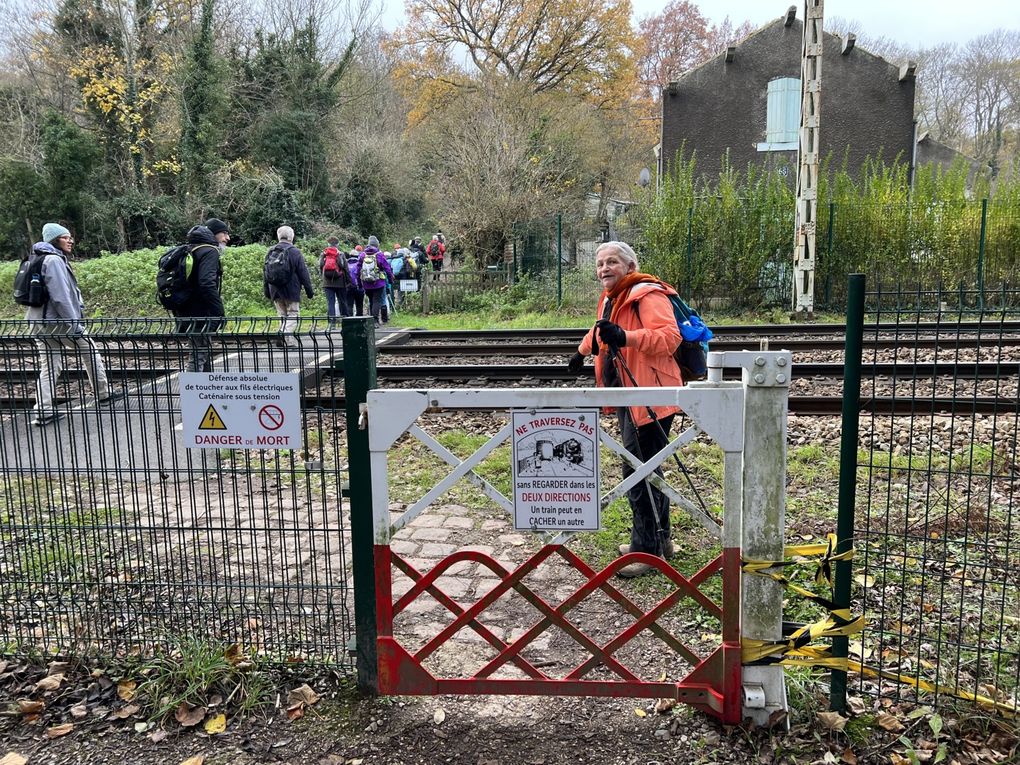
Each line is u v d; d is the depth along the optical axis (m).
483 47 36.81
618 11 36.38
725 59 23.73
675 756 2.71
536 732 2.86
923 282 16.27
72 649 3.40
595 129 33.22
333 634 3.37
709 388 2.67
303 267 11.89
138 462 5.57
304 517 4.89
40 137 26.56
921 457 5.81
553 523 2.78
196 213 27.23
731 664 2.80
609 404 2.68
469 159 22.36
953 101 49.47
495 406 2.75
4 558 3.77
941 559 4.09
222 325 3.32
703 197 17.14
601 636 3.53
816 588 3.79
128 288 18.91
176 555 4.38
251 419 3.21
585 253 21.36
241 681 3.13
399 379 9.12
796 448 6.17
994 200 16.31
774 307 16.80
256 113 30.02
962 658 3.21
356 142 30.92
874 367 2.94
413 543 4.61
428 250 21.83
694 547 4.44
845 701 2.88
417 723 2.92
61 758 2.80
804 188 15.24
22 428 6.03
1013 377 7.94
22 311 18.86
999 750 2.70
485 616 3.76
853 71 23.30
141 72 27.31
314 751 2.79
